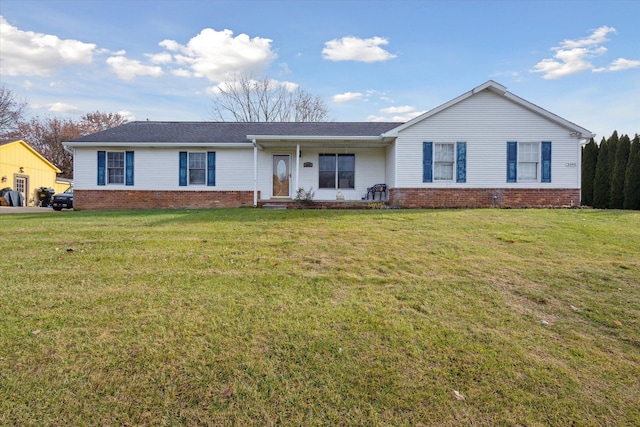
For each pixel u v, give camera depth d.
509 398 2.51
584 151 17.98
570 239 6.83
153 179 14.98
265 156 15.27
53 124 40.38
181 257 5.49
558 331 3.42
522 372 2.79
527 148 13.24
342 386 2.59
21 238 6.67
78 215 10.63
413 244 6.40
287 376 2.69
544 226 8.06
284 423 2.27
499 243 6.54
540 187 13.20
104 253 5.66
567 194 13.17
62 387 2.50
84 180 14.88
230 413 2.33
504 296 4.19
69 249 5.85
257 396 2.48
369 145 14.73
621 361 2.96
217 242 6.43
